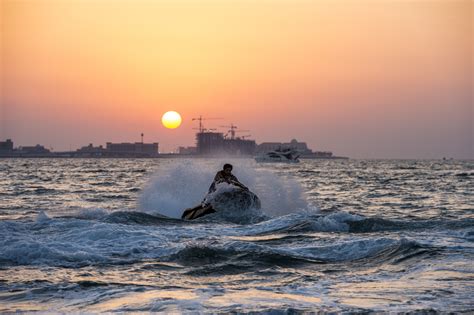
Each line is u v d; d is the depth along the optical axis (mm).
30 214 42750
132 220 34344
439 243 25516
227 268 20812
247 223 35688
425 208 51031
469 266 20328
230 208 39531
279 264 21500
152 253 23453
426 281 18328
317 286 18016
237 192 39719
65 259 22000
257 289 17656
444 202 58375
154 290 17500
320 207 50000
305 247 24969
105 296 16781
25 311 15242
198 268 20781
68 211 45344
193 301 16062
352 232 30281
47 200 58250
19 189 77125
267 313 14758
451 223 32219
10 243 23875
